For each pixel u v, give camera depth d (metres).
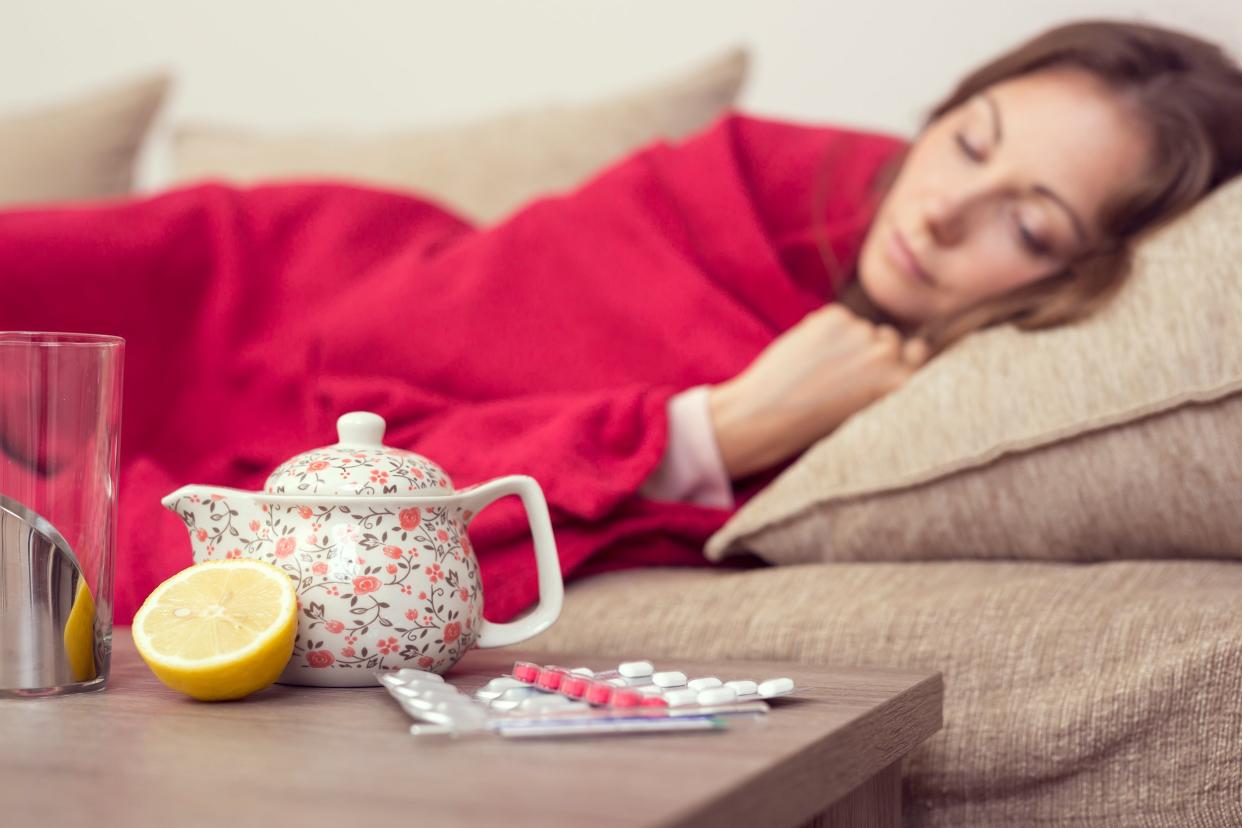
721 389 1.32
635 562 1.21
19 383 0.67
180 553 1.07
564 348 1.39
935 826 0.88
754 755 0.54
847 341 1.33
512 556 1.11
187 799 0.47
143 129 2.03
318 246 1.54
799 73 1.87
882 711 0.68
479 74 2.10
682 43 1.96
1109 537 1.08
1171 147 1.32
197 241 1.53
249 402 1.44
